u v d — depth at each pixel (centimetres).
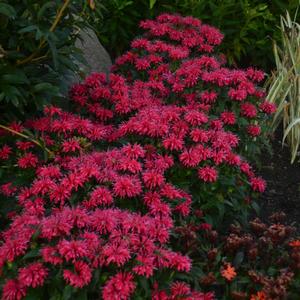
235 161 131
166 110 137
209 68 158
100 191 110
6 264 98
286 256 121
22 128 130
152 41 180
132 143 133
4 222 128
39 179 121
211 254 116
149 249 98
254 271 114
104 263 95
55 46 130
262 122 160
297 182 174
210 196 131
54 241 97
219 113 149
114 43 221
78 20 137
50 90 135
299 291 115
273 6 221
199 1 206
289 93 184
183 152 128
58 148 127
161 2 214
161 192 118
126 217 104
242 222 140
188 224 125
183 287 100
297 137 181
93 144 138
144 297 97
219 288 118
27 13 126
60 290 93
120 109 144
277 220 138
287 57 196
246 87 146
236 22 211
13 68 129
